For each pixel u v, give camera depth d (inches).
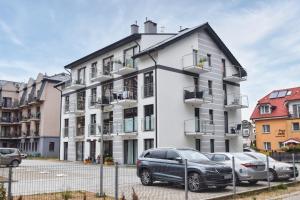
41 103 1878.7
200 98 1034.1
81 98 1348.4
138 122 1029.2
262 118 1731.1
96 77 1189.1
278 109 1696.6
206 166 479.8
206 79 1134.4
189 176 489.4
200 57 1077.8
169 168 518.3
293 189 526.3
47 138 1828.2
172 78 1020.5
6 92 2219.5
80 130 1337.4
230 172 490.6
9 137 2171.5
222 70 1217.4
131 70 1075.3
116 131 1107.9
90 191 455.2
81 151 1312.7
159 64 993.5
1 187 311.1
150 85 1009.5
